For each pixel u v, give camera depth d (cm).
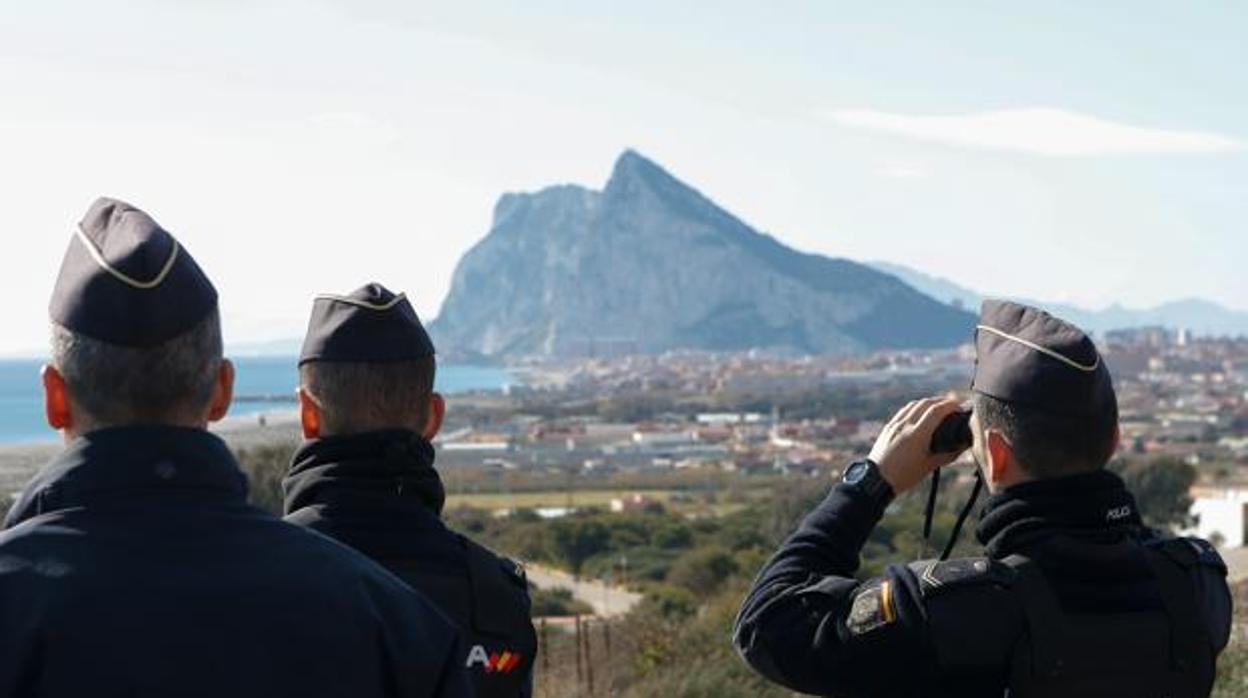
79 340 236
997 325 328
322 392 332
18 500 238
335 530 321
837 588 322
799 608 320
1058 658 306
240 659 226
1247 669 983
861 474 336
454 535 334
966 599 308
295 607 232
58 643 221
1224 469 10519
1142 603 314
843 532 331
